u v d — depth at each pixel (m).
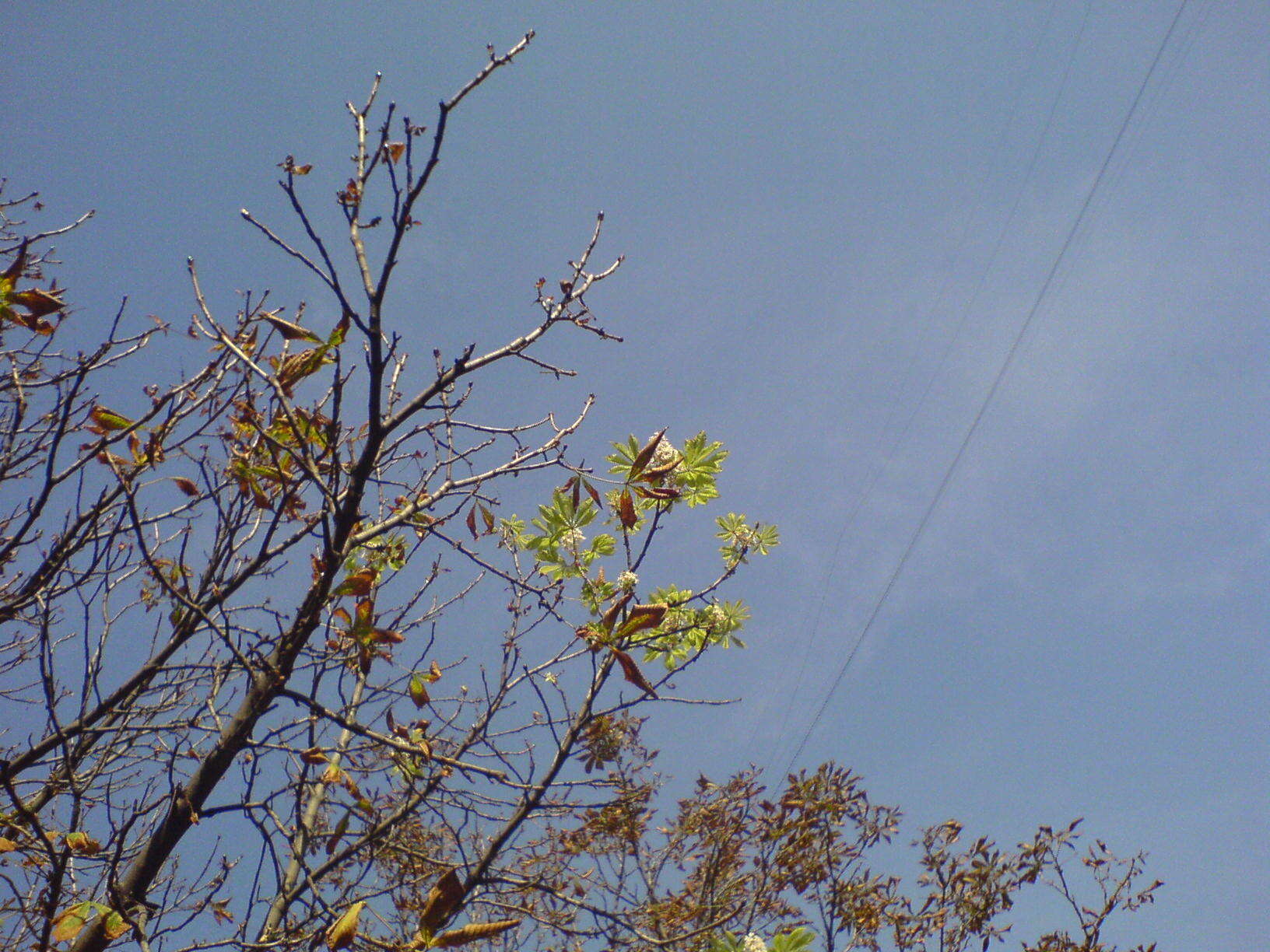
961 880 7.59
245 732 3.69
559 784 4.22
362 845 4.00
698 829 6.73
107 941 2.97
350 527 3.78
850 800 7.15
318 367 3.84
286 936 3.49
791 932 3.93
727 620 4.86
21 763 3.48
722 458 4.56
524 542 4.77
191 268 3.71
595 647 4.11
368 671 3.89
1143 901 7.31
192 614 3.77
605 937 4.18
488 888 4.49
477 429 4.18
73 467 3.73
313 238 3.35
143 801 3.21
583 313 3.97
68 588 3.71
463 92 3.24
